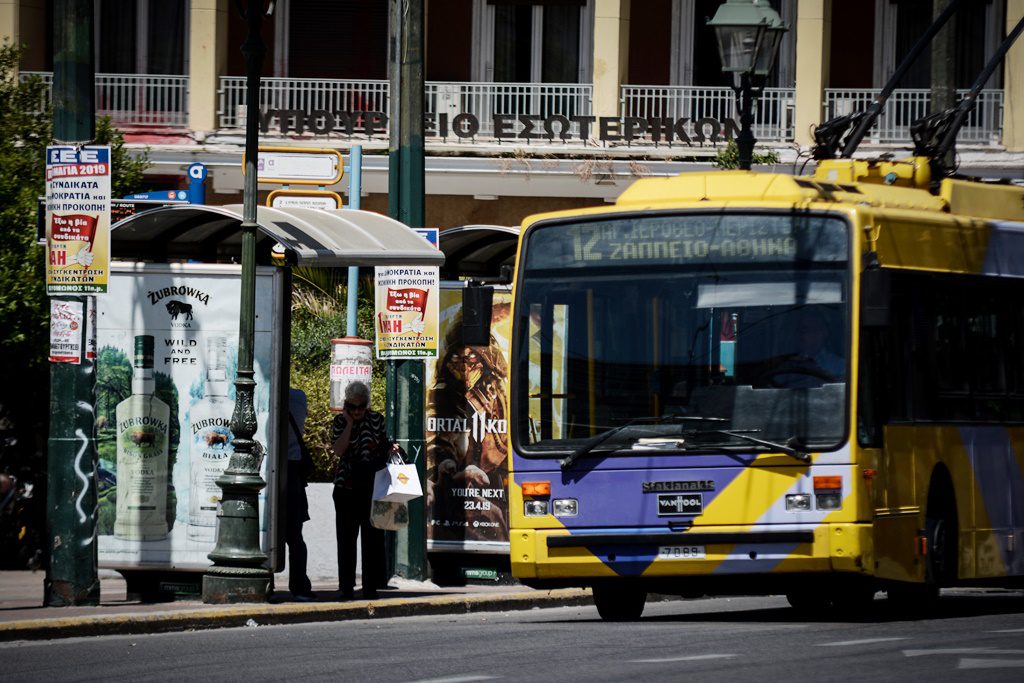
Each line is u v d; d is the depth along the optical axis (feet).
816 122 264.11
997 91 265.13
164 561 136.77
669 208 122.01
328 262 135.13
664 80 284.20
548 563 120.67
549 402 122.42
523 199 275.18
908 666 90.17
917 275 124.57
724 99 276.41
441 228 274.77
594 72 267.39
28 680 90.27
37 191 172.45
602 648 102.12
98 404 137.80
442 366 156.87
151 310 137.59
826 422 115.55
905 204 130.21
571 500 120.47
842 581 115.03
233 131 269.23
